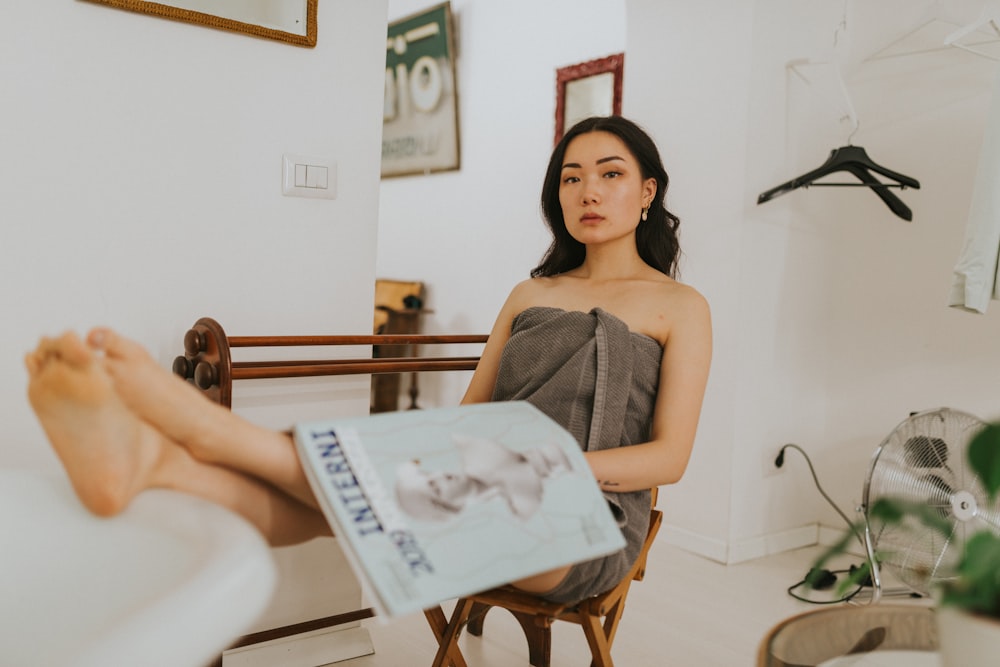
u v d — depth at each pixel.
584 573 1.17
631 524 1.26
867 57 2.81
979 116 2.57
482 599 1.29
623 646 1.96
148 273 1.60
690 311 1.36
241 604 0.61
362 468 0.85
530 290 1.54
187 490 0.88
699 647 1.98
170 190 1.62
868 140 2.86
